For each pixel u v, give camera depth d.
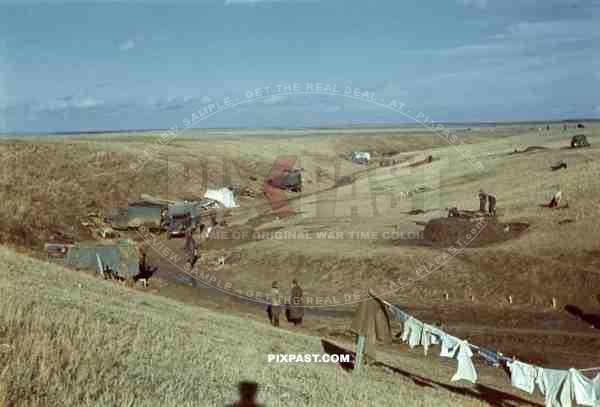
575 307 38.50
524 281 42.22
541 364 28.41
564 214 54.16
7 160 78.81
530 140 111.56
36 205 61.88
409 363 24.38
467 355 16.75
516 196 63.41
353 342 28.94
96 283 26.23
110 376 11.40
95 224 60.72
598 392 14.43
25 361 10.74
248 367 15.19
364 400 14.16
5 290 16.70
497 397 20.20
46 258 38.28
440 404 15.59
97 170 82.75
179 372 12.98
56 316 14.72
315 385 14.91
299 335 24.89
